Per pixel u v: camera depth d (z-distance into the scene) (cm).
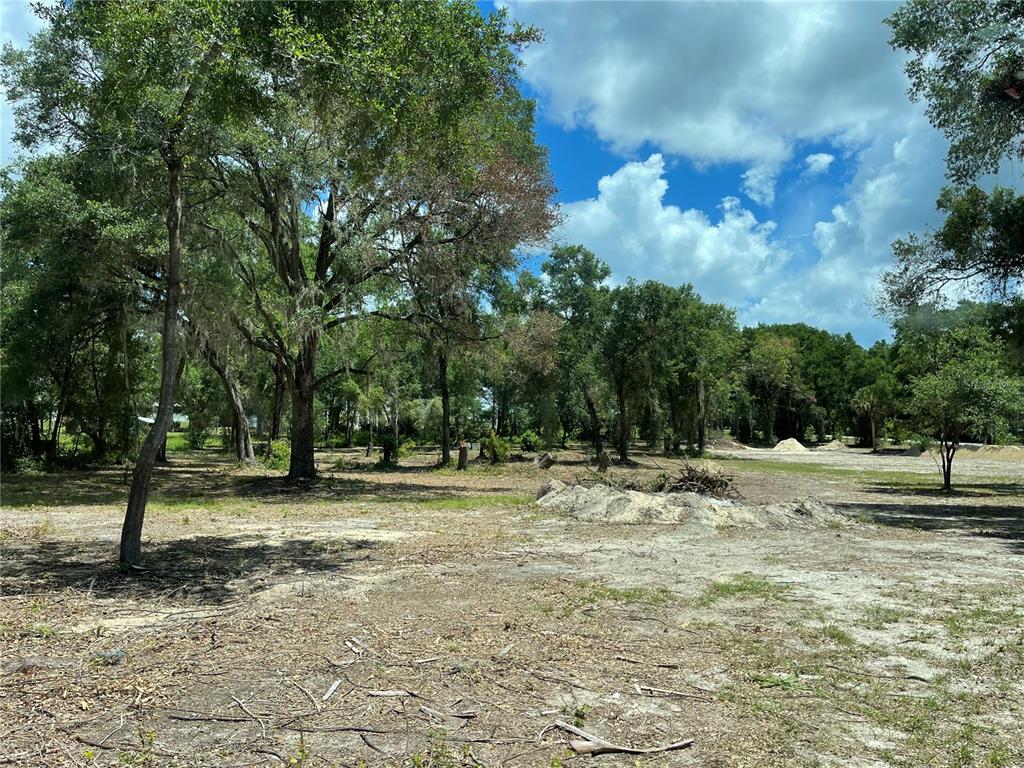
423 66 824
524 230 1952
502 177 1864
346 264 1878
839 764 338
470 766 328
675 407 4678
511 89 1428
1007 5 1277
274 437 4050
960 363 2098
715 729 376
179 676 446
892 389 5809
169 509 1453
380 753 341
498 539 1049
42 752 339
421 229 1836
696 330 4050
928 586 747
